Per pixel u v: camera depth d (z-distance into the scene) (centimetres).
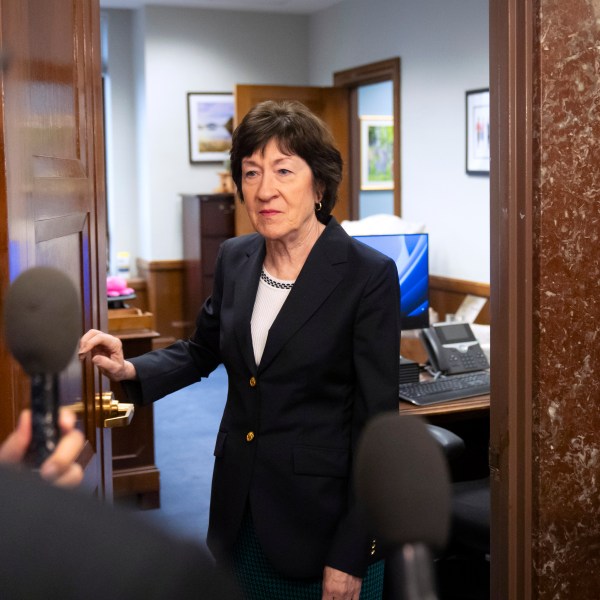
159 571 22
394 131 661
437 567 287
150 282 777
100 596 22
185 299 777
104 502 24
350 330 158
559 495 173
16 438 51
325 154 161
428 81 618
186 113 771
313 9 773
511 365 171
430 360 304
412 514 38
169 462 457
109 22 783
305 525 157
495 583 178
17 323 45
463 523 248
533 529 173
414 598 37
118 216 807
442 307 611
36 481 24
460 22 576
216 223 723
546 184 166
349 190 751
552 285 168
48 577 22
